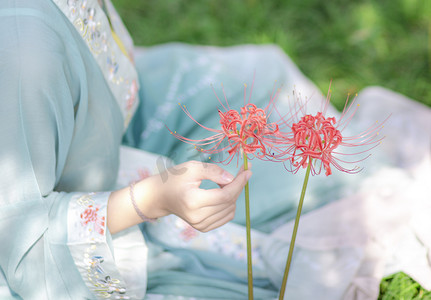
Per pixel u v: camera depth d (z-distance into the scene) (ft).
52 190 3.24
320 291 3.68
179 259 3.81
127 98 3.67
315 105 5.01
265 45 5.94
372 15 6.66
